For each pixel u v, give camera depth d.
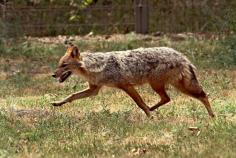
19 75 29.39
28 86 26.48
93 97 22.75
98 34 44.16
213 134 16.20
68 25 44.44
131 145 15.46
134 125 17.50
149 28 43.84
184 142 15.58
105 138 16.23
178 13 44.12
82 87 25.53
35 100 22.50
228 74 28.22
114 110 20.34
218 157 14.06
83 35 44.38
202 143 15.41
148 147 15.22
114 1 46.44
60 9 44.56
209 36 40.38
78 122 18.11
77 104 21.45
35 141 16.16
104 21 44.81
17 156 14.67
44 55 35.59
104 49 36.75
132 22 44.56
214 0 42.88
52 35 44.22
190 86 19.08
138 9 43.53
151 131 16.86
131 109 20.27
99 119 18.38
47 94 24.23
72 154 14.74
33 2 44.41
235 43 31.75
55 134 16.75
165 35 42.41
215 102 21.22
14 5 43.62
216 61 31.55
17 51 36.06
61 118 18.69
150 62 18.94
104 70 18.84
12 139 16.25
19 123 18.22
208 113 19.09
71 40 40.56
